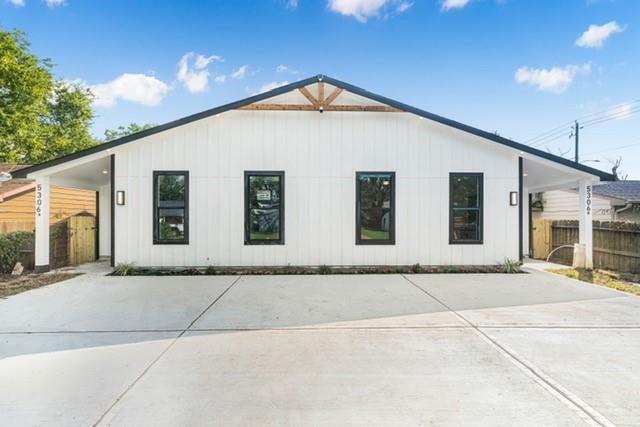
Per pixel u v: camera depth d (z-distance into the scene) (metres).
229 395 2.76
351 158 8.73
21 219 13.15
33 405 2.60
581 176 8.88
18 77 19.97
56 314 4.94
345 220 8.73
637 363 3.34
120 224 8.45
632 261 8.51
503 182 8.83
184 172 8.53
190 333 4.19
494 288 6.62
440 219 8.80
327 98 8.58
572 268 8.97
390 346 3.76
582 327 4.37
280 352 3.61
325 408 2.58
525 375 3.09
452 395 2.76
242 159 8.61
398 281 7.30
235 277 7.73
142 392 2.79
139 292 6.29
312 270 8.40
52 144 25.69
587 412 2.53
